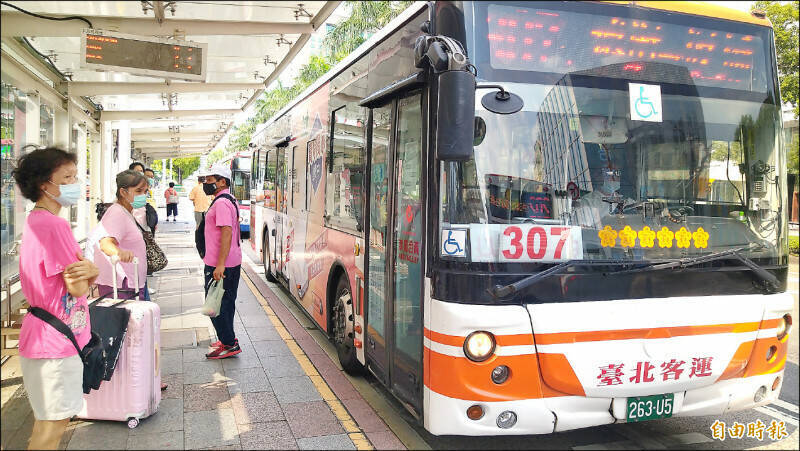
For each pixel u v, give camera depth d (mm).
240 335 6883
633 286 3631
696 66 3980
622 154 3736
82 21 5523
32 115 6609
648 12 3898
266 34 6062
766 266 3986
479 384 3371
